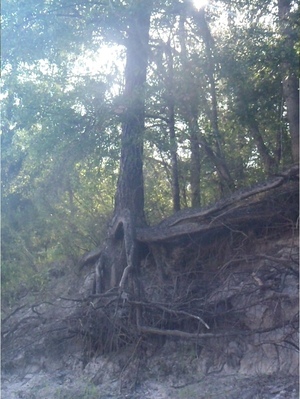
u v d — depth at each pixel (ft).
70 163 47.19
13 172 51.03
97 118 45.42
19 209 50.85
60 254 51.16
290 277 34.86
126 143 45.21
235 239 40.34
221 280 38.01
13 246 50.08
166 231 42.19
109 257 44.55
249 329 34.22
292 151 44.39
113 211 48.19
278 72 43.52
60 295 47.50
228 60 43.78
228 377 32.73
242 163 48.24
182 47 47.32
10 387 38.88
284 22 44.34
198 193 47.70
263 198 39.14
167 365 35.27
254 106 44.29
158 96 44.73
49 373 39.37
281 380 30.76
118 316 37.83
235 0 46.98
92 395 34.35
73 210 51.31
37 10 44.83
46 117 45.78
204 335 34.09
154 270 43.45
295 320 31.91
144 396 33.53
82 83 46.75
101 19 45.78
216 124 45.50
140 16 45.65
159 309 37.35
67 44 46.91
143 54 46.47
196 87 44.75
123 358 36.83
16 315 46.75
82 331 39.01
